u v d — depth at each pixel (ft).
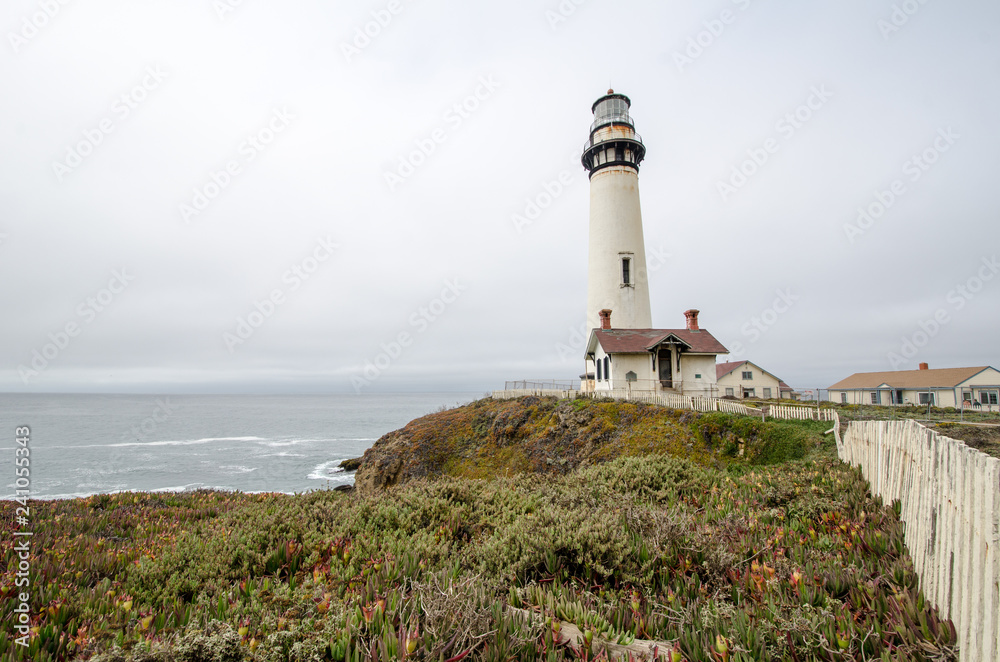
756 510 29.27
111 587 22.72
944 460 16.01
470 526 28.58
